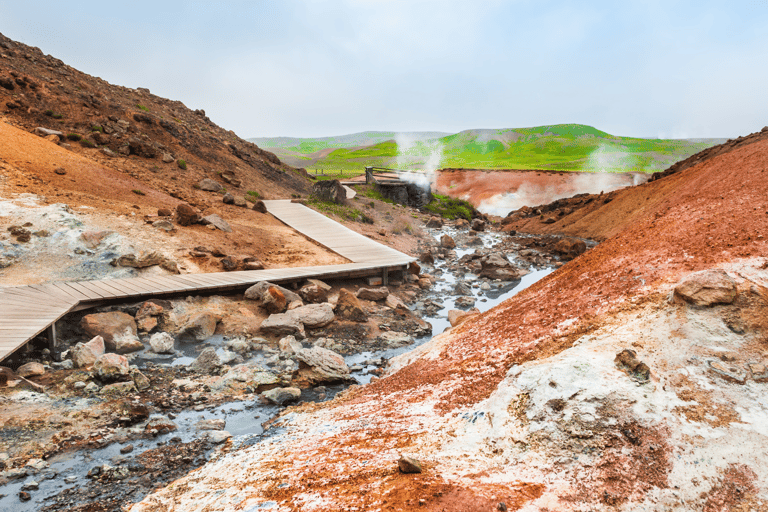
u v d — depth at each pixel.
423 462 6.05
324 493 5.78
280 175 48.19
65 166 25.53
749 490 4.68
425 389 9.19
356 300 19.27
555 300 10.27
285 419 10.34
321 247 27.42
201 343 15.82
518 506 4.79
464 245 41.62
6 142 24.70
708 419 5.44
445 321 20.41
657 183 41.84
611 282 9.19
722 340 6.24
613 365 6.23
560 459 5.48
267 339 16.55
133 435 9.82
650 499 4.80
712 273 6.70
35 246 18.34
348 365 14.81
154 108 44.53
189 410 11.26
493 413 6.60
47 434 9.45
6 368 11.30
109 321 15.04
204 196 31.98
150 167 32.78
